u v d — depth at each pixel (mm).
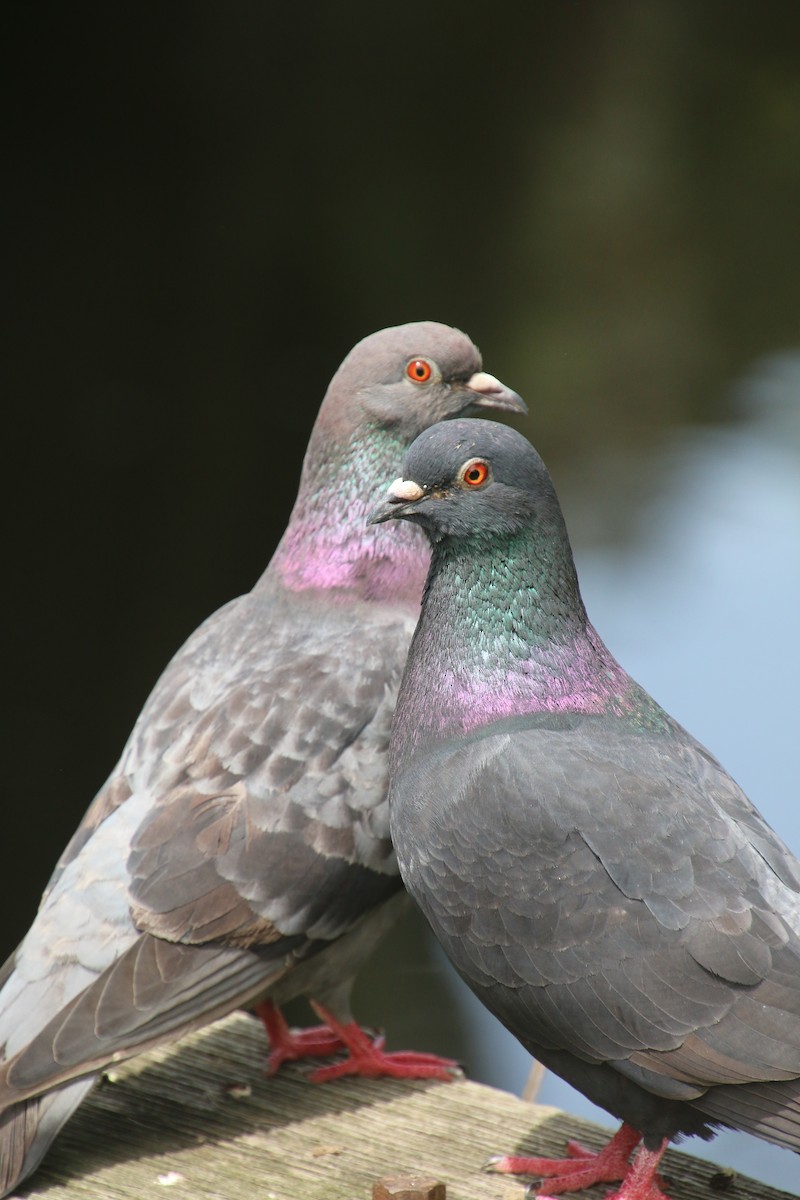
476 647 6691
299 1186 6609
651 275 28078
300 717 7539
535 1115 7266
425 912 6617
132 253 26578
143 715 7824
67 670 15758
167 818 7137
